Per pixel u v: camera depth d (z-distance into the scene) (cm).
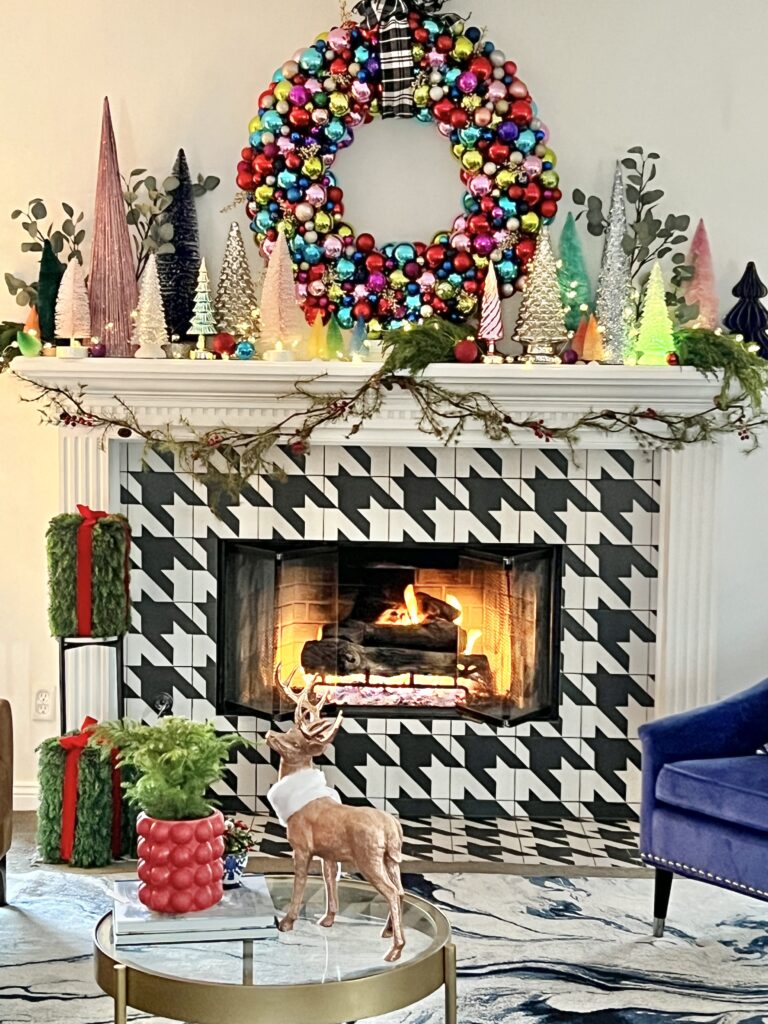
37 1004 321
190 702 479
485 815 479
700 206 464
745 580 473
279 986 253
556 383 443
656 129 463
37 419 471
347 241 466
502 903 395
